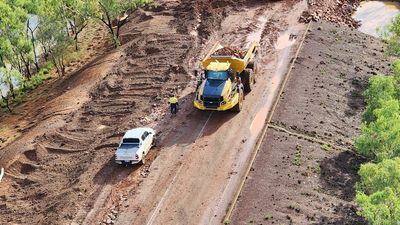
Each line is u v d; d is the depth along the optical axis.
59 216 26.47
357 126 35.22
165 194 26.91
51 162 32.91
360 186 25.69
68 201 27.48
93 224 25.44
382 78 32.84
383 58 45.22
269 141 30.95
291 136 31.80
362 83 40.62
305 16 50.78
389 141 26.38
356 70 42.47
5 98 48.88
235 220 24.56
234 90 33.41
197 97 33.06
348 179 28.86
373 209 20.48
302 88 37.72
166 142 31.67
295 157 29.73
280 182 27.39
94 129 35.81
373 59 44.91
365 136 27.55
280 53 43.12
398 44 40.84
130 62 45.88
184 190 27.08
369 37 49.09
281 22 49.94
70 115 38.88
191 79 40.00
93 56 55.44
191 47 46.38
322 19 50.84
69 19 55.25
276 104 35.06
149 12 58.75
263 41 45.50
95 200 27.20
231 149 30.33
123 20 57.44
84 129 35.97
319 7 53.56
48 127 37.62
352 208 25.95
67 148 34.03
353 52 45.34
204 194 26.61
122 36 54.56
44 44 51.84
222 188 26.94
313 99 36.66
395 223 20.17
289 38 46.09
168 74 41.66
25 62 51.44
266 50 43.84
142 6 60.91
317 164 29.58
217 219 24.78
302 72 39.94
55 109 41.25
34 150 34.31
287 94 36.50
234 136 31.62
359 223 24.80
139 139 29.64
